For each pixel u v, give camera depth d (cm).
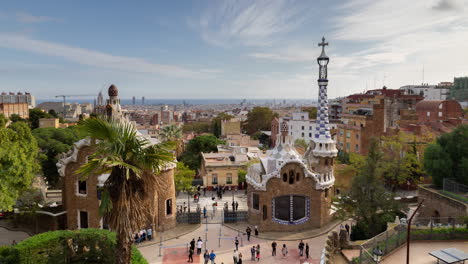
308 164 4641
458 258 2061
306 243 3625
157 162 1936
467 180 4172
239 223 4572
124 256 1919
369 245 2369
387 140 6700
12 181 2997
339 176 6144
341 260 2730
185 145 9756
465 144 4312
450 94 15275
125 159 1908
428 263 2297
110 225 1914
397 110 10706
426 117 9100
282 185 4291
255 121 16738
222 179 6488
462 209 3666
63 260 2945
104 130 1891
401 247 2542
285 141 4466
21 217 4438
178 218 4506
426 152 4700
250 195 4494
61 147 6059
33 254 2800
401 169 5875
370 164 4162
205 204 5459
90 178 3872
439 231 2684
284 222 4306
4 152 2947
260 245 3900
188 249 3781
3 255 2716
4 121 5081
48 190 6094
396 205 4016
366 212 3897
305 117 11956
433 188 4444
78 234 3014
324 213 4472
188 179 5394
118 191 1872
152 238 4047
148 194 2012
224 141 9769
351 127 8706
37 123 11119
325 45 4591
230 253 3694
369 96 12544
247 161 6694
